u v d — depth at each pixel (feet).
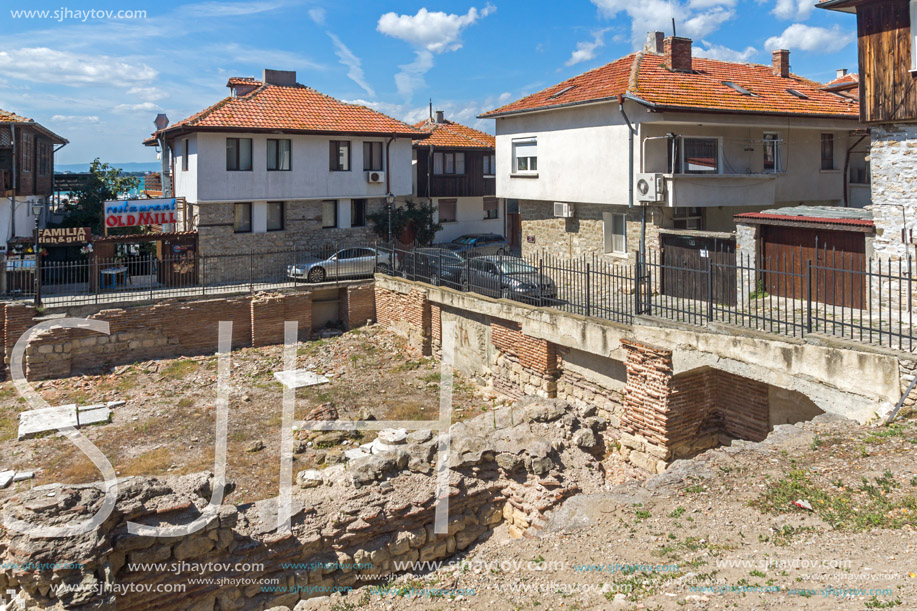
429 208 122.72
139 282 96.48
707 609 20.75
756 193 77.56
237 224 100.12
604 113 77.71
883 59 48.83
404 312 85.76
